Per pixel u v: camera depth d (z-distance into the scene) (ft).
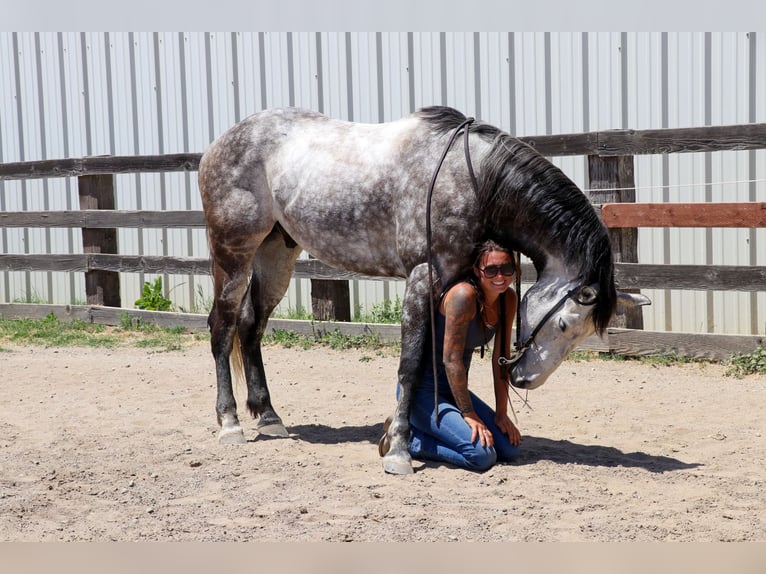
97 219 32.37
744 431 17.33
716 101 26.35
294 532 12.12
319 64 31.55
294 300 33.14
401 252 15.06
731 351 23.59
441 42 29.68
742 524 12.10
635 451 16.08
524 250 14.82
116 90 35.09
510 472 14.69
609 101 27.63
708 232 27.02
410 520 12.49
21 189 37.78
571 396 20.74
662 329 27.94
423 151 15.02
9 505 13.43
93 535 12.17
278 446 16.78
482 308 14.73
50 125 36.52
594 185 24.94
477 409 15.53
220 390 17.47
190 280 34.73
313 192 15.98
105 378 23.61
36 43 36.35
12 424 18.80
